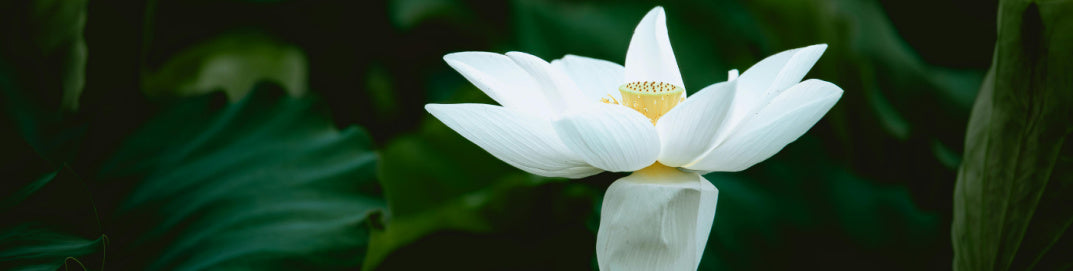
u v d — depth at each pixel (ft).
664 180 4.02
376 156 4.92
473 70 4.06
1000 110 4.23
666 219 3.98
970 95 5.29
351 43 6.36
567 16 5.63
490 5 6.41
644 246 3.99
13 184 4.39
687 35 5.48
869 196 4.96
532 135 4.00
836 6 5.05
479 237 4.97
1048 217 4.21
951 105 5.25
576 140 3.93
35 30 4.93
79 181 4.36
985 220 4.33
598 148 3.94
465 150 5.39
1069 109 4.09
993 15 5.49
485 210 4.91
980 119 4.33
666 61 4.24
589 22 5.61
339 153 4.92
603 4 5.72
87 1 4.96
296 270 4.50
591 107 3.88
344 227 4.65
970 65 5.54
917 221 4.89
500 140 4.02
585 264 4.98
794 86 4.00
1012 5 4.12
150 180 4.77
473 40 6.41
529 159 4.04
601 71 4.32
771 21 5.23
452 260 4.99
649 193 3.97
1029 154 4.19
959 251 4.46
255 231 4.59
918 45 5.70
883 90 5.29
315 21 6.33
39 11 4.92
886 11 5.75
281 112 5.06
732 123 4.06
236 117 5.04
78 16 4.94
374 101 6.21
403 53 6.41
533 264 4.99
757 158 4.00
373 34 6.38
